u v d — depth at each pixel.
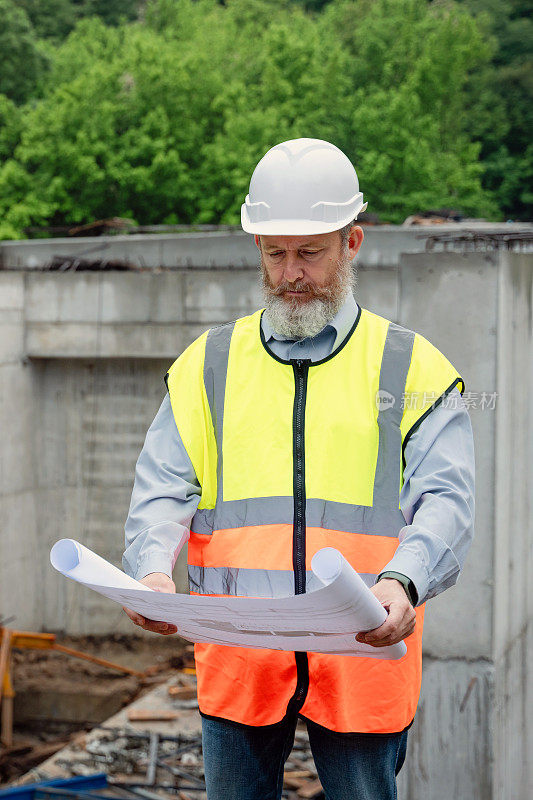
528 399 8.28
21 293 21.62
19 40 53.19
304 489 2.59
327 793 2.70
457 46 57.59
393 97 52.94
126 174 44.91
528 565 8.42
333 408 2.61
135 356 20.88
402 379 2.61
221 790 2.74
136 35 51.66
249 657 2.66
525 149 67.31
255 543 2.60
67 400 22.72
